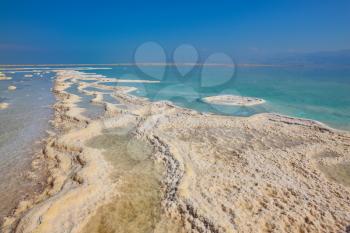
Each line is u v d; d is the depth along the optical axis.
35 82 39.81
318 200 8.59
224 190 9.01
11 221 7.67
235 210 7.84
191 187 9.12
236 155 12.28
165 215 7.87
